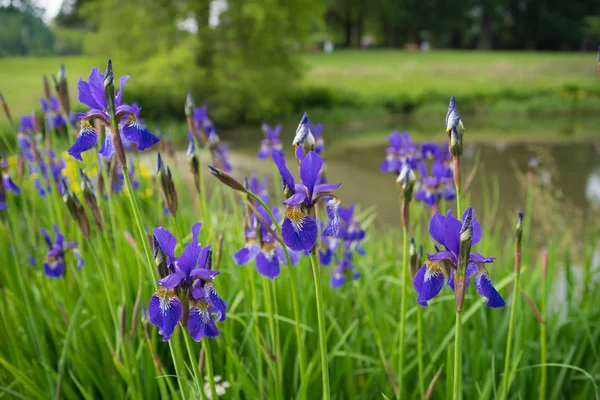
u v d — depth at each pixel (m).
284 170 1.91
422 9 67.19
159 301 1.78
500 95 33.38
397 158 3.90
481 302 3.02
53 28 30.73
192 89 25.64
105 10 24.89
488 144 19.52
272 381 3.09
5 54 67.19
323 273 4.24
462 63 47.41
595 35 66.12
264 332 3.38
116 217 4.19
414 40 74.31
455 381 1.99
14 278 3.92
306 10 26.38
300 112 28.77
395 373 3.15
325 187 1.94
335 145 20.17
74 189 3.86
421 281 1.90
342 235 3.69
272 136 5.11
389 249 5.28
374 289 3.72
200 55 25.83
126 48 25.27
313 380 3.16
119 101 2.05
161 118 24.53
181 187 4.78
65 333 3.39
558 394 3.30
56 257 3.26
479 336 3.22
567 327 3.76
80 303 3.05
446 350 3.33
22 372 3.02
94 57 28.69
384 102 31.05
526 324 3.39
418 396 3.24
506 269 4.07
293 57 27.70
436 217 1.88
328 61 49.84
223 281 3.62
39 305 3.59
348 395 3.38
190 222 4.61
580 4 68.81
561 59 50.09
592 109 31.67
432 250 3.46
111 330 3.38
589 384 3.29
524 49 76.44
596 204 8.02
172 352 2.22
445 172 3.46
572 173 13.62
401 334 2.74
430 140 21.02
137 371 2.92
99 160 3.22
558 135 21.95
